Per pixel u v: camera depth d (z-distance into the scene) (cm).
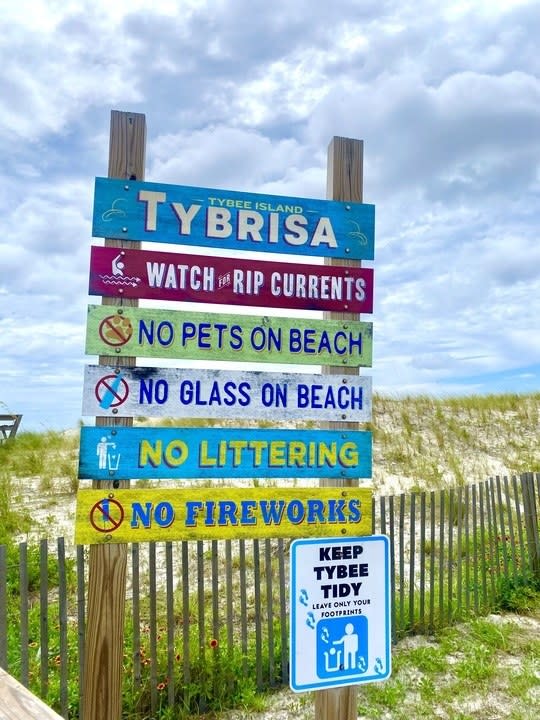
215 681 457
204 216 356
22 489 955
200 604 466
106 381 334
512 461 1209
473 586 654
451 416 1509
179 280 349
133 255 344
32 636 531
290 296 365
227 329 354
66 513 844
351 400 368
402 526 593
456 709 444
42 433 1429
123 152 348
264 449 353
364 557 329
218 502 345
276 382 357
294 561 315
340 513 361
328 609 319
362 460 367
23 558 411
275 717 433
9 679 237
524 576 704
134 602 438
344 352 370
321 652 315
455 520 888
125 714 425
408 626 589
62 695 409
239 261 359
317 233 372
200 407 345
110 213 343
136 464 335
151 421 1292
